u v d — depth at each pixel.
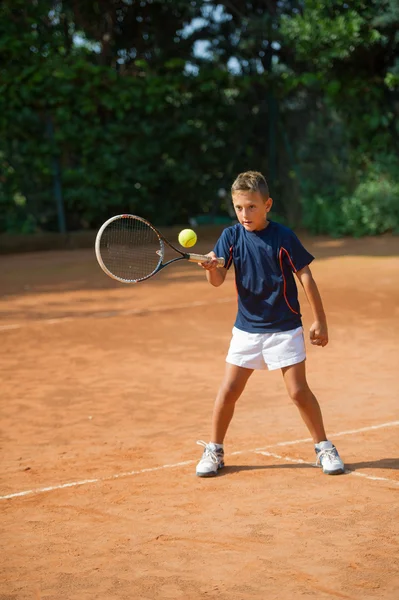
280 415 9.62
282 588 5.02
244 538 5.90
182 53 38.66
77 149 34.75
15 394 11.23
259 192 7.09
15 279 24.81
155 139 35.66
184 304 18.80
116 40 38.69
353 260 26.05
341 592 4.93
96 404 10.54
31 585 5.23
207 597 4.93
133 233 8.50
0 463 8.16
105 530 6.20
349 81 34.38
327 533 5.93
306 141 35.94
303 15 34.19
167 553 5.68
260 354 7.37
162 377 11.93
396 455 7.85
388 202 33.19
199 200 37.03
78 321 17.03
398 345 13.47
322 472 7.42
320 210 35.03
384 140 34.72
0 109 33.28
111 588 5.12
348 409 9.77
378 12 32.38
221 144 37.06
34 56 33.56
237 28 38.09
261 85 36.91
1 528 6.33
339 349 13.34
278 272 7.19
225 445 8.45
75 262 29.03
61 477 7.62
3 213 33.91
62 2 37.47
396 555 5.48
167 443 8.66
